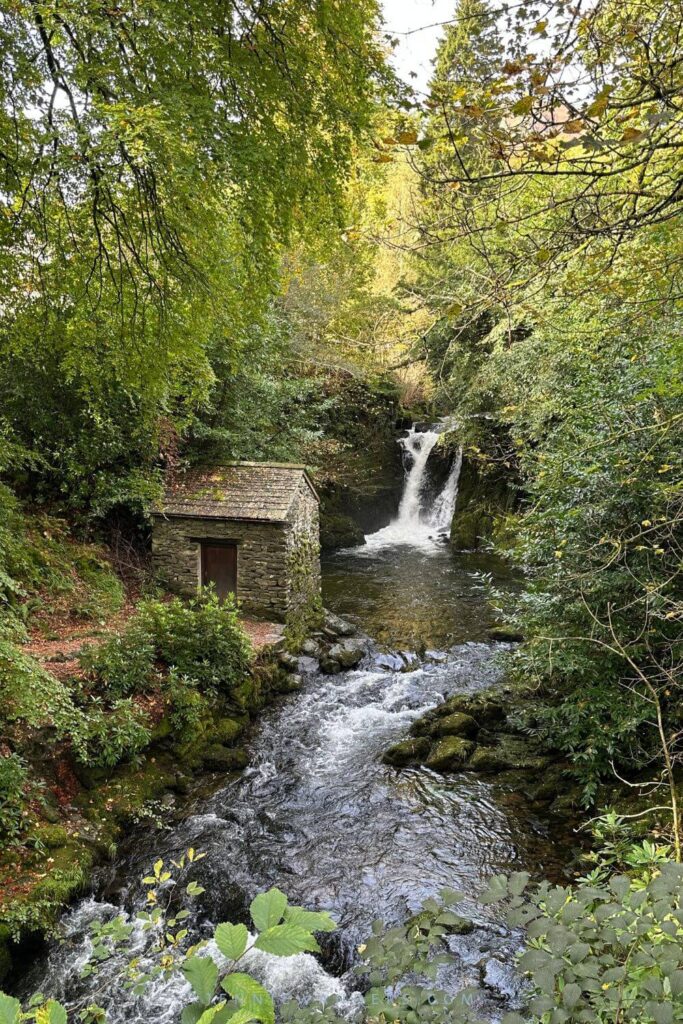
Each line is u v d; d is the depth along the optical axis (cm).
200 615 941
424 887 625
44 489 1262
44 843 631
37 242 621
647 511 621
